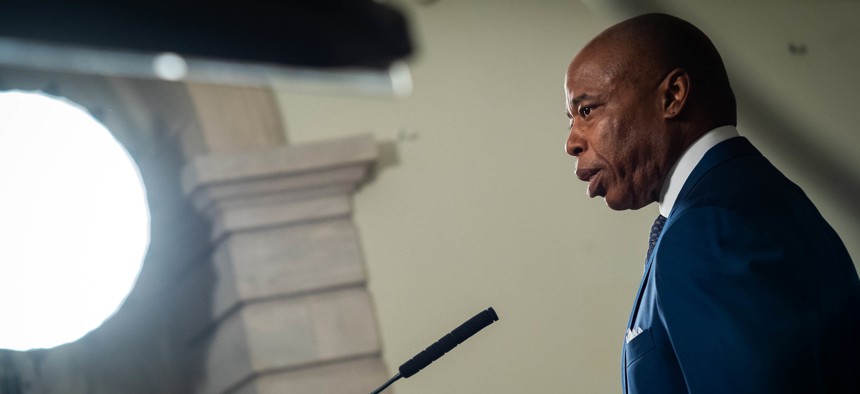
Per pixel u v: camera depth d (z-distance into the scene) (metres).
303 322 8.11
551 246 8.30
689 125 4.42
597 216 8.38
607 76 4.46
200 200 8.23
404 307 8.17
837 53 8.77
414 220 8.28
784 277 3.89
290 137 8.32
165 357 9.09
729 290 3.86
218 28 3.25
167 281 9.00
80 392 9.13
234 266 8.16
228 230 8.19
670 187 4.45
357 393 8.02
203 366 8.78
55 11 3.06
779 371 3.74
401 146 8.39
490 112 8.48
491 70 8.54
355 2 3.36
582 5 8.68
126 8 3.14
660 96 4.43
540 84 8.55
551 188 8.39
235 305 8.16
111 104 8.99
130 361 9.17
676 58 4.44
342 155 8.17
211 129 8.26
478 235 8.30
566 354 8.12
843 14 8.84
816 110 8.68
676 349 3.91
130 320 9.17
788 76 8.73
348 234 8.23
